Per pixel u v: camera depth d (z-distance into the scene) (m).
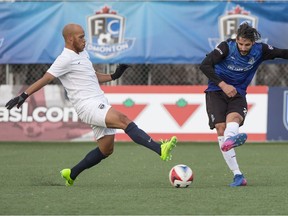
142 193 20.78
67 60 22.34
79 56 22.66
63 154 36.44
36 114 42.53
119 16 41.53
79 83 22.59
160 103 41.78
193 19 41.41
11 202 19.08
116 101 41.81
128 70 43.38
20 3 41.62
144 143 21.86
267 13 41.28
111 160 33.59
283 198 19.83
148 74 43.31
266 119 41.78
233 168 23.33
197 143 42.09
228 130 22.56
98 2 41.50
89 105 22.44
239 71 23.52
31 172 28.70
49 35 41.75
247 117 41.78
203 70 23.03
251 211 17.66
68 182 23.77
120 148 39.66
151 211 17.61
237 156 35.72
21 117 42.56
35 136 42.56
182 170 22.48
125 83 43.38
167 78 43.22
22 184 24.64
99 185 24.20
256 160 33.84
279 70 43.22
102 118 22.25
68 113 42.50
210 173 28.36
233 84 23.77
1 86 42.31
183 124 41.78
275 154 36.69
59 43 41.75
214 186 23.50
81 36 22.48
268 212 17.53
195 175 27.59
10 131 42.62
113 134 23.08
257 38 22.88
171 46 41.50
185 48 41.47
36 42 41.78
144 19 41.53
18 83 43.38
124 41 41.62
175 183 22.48
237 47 23.20
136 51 41.59
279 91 41.69
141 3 41.47
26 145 41.00
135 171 29.09
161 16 41.47
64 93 42.44
